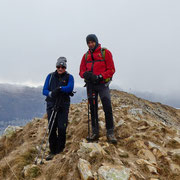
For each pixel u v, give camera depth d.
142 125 5.71
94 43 4.55
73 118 7.26
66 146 4.86
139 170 3.23
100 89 4.55
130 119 6.43
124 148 4.23
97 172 3.03
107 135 4.51
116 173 2.92
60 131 4.45
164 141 4.50
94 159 3.41
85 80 4.73
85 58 4.82
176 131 5.35
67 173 3.28
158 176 3.17
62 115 4.50
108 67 4.46
